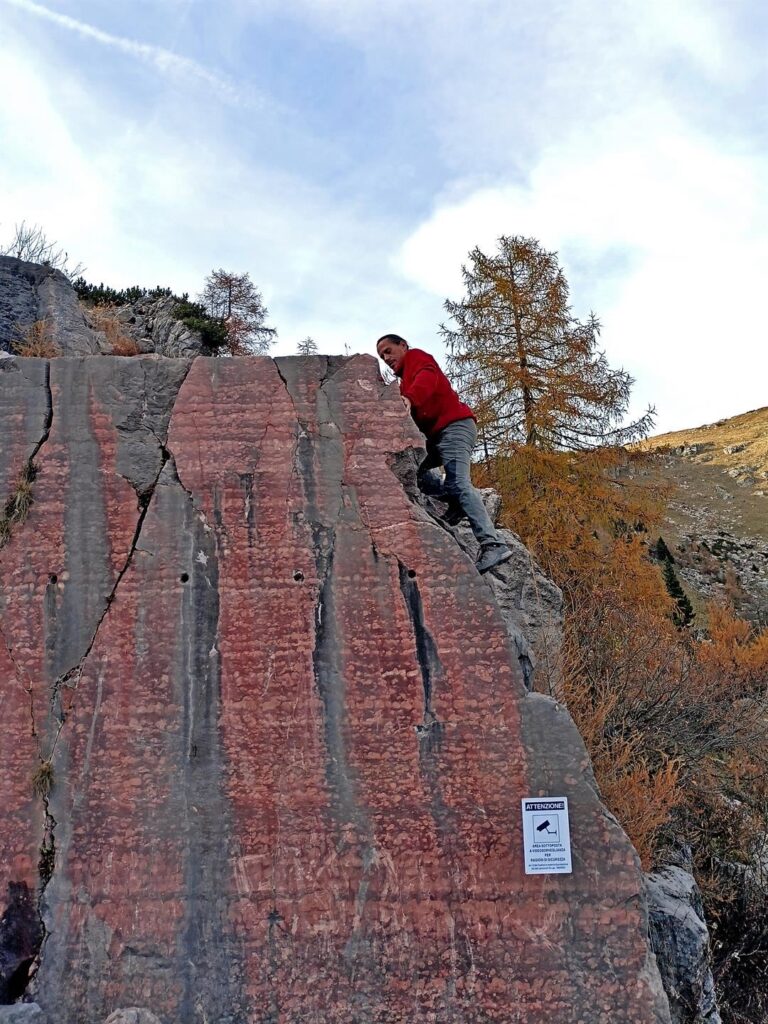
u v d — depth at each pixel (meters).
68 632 5.12
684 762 10.32
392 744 4.96
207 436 5.39
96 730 4.98
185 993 4.60
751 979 8.18
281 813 4.86
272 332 24.59
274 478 5.33
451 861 4.80
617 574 15.77
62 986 4.60
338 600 5.15
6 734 4.99
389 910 4.73
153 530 5.25
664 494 17.31
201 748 4.95
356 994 4.62
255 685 5.03
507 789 4.90
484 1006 4.60
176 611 5.13
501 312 17.86
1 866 4.81
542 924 4.71
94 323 15.97
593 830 4.85
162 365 5.55
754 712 13.57
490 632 5.12
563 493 16.20
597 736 8.65
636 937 4.69
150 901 4.74
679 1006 6.01
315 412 5.45
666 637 14.03
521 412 17.22
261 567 5.20
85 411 5.44
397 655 5.08
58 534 5.26
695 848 9.49
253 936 4.69
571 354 17.47
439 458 6.22
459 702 5.02
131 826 4.85
